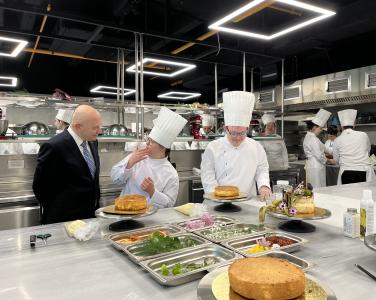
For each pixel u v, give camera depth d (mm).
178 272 1027
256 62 5613
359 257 1211
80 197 2221
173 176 2215
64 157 2172
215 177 2584
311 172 5352
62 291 947
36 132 3609
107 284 994
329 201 2219
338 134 6008
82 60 7637
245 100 2359
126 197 1713
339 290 953
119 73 4766
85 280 1020
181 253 1188
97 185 2354
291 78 6406
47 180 2178
